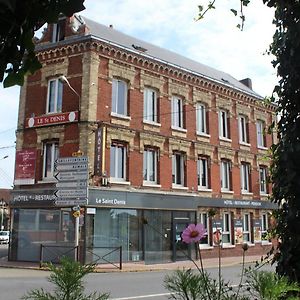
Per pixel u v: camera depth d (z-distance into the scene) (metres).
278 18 3.79
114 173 20.61
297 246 3.34
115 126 20.62
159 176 22.44
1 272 16.72
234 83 31.03
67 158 19.31
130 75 21.83
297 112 3.60
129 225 20.67
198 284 3.04
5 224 62.19
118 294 11.10
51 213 20.28
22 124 21.75
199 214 24.19
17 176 21.33
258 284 2.87
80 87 20.34
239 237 26.23
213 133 25.98
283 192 3.48
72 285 2.87
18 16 1.64
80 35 20.72
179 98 24.50
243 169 28.19
